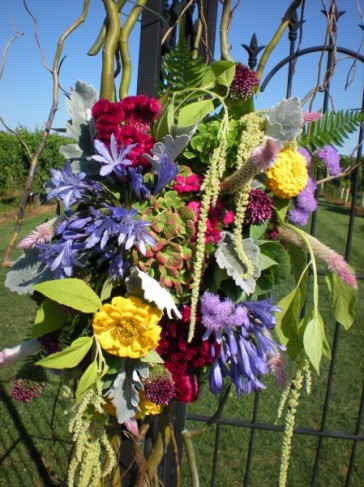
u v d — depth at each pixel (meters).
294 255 0.92
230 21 0.99
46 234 0.80
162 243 0.73
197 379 0.93
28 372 0.92
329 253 0.83
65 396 0.87
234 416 2.62
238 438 2.49
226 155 0.79
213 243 0.77
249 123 0.75
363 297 4.83
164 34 1.07
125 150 0.73
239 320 0.77
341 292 0.87
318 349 0.80
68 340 0.82
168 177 0.73
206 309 0.76
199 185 0.77
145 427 1.05
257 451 2.41
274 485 2.18
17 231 0.94
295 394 0.84
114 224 0.70
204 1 1.05
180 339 0.81
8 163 10.45
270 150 0.68
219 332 0.78
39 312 0.78
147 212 0.75
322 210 11.17
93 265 0.82
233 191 0.77
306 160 0.85
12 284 0.83
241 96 0.83
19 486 2.02
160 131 0.82
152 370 0.81
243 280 0.75
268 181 0.79
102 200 0.79
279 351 0.90
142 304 0.74
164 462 1.39
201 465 2.28
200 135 0.80
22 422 2.43
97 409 0.81
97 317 0.72
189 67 0.88
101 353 0.76
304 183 0.79
